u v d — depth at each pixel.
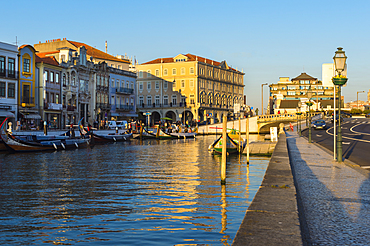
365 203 10.62
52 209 14.02
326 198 11.30
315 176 15.73
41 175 23.86
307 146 33.88
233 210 13.43
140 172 25.03
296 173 16.66
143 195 16.58
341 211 9.72
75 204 14.91
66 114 74.19
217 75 134.75
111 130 76.56
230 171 25.02
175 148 51.06
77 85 78.44
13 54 61.06
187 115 123.69
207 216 12.55
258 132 101.94
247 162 28.14
